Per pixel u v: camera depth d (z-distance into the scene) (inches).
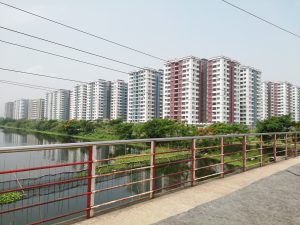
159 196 188.9
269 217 139.2
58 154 2006.6
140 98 3740.2
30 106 7121.1
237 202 163.8
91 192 147.3
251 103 3314.5
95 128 3440.0
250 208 152.8
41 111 6604.3
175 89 3201.3
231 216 139.7
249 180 240.2
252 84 3336.6
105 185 764.0
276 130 1828.2
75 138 3221.0
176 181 889.5
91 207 147.7
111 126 3078.2
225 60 3026.6
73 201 754.8
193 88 3051.2
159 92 3804.1
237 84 3179.1
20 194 791.1
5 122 6461.6
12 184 898.7
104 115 4500.5
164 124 2041.1
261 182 215.3
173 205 169.5
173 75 3225.9
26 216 637.3
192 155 217.8
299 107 4463.6
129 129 2402.8
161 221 133.0
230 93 3097.9
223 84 2992.1
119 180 861.2
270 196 176.4
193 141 217.9
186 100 3065.9
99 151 1915.6
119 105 4394.7
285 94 4165.8
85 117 4746.6
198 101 3097.9
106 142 149.3
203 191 202.4
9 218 618.8
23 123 5359.3
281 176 236.8
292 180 222.2
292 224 130.7
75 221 142.0
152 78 3715.6
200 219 135.1
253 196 176.4
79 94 4879.4
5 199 737.0
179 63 3171.8
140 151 1878.7
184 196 189.2
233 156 1280.8
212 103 3061.0
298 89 4411.9
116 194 740.7
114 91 4429.1
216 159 1288.1
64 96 5590.6
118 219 145.3
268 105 4244.6
